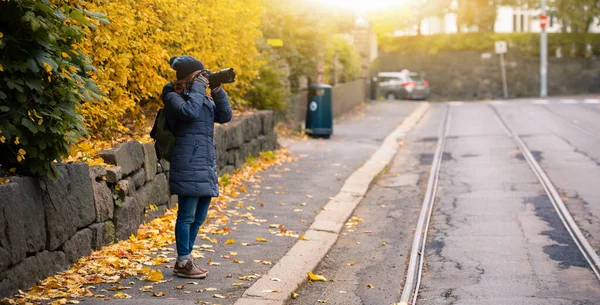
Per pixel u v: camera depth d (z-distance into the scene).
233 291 6.91
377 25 53.19
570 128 24.45
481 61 53.56
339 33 39.78
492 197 12.91
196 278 7.26
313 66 24.73
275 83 20.17
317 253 8.74
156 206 9.78
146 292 6.70
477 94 53.84
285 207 11.47
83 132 7.09
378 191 13.87
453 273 8.24
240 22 15.78
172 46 12.16
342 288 7.61
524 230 10.35
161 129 7.11
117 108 9.55
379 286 7.71
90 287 6.68
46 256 6.67
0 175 6.46
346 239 9.95
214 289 6.91
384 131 24.73
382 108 36.06
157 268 7.55
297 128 23.02
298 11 23.58
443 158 18.33
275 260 8.23
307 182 13.88
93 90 7.25
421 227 10.57
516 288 7.57
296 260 8.27
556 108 34.31
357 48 40.06
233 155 14.25
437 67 54.53
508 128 25.06
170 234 9.02
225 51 14.60
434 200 12.80
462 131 24.77
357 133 23.95
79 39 7.00
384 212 11.87
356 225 10.84
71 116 6.77
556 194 12.91
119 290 6.71
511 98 51.09
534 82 53.41
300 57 23.98
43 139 6.56
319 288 7.58
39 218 6.54
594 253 8.96
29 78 6.46
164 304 6.29
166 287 6.89
